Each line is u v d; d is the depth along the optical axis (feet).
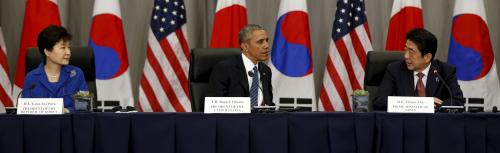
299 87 51.60
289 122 30.58
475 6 51.90
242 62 39.70
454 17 52.54
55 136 30.12
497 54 56.75
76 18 56.08
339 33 52.47
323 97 52.54
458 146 30.66
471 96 51.67
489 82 51.98
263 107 31.99
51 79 37.06
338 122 30.63
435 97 39.01
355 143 30.76
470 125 30.83
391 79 40.04
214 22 52.60
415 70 39.58
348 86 52.47
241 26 52.44
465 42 51.75
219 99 31.17
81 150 30.07
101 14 51.55
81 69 41.16
